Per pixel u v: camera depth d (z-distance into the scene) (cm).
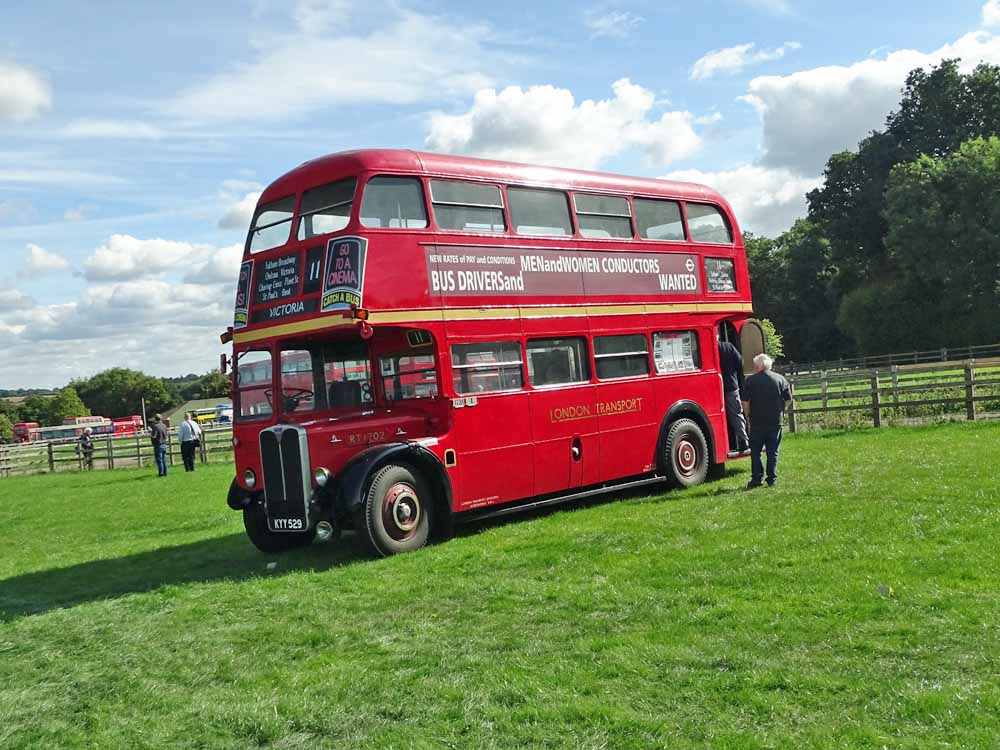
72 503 2325
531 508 1452
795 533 1026
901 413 2352
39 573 1285
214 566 1223
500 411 1294
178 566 1247
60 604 1055
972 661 596
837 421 2366
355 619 861
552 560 1026
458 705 609
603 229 1478
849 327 7225
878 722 525
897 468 1444
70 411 15912
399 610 878
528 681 636
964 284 6462
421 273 1212
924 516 1045
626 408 1474
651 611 780
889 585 777
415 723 588
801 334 9381
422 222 1227
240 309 1289
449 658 712
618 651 679
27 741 620
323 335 1230
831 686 580
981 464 1393
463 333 1255
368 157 1190
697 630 714
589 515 1334
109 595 1080
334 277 1159
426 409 1248
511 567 1014
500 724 570
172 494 2330
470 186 1291
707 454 1609
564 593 870
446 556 1108
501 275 1312
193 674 740
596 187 1477
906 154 7819
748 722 543
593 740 535
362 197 1167
